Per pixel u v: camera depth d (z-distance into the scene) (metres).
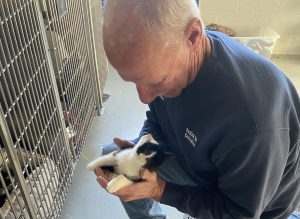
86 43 1.73
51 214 1.30
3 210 1.07
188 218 1.28
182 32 0.68
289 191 0.95
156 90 0.79
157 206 1.20
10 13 0.96
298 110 0.87
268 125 0.75
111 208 1.47
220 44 0.81
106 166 0.95
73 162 1.59
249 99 0.75
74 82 1.58
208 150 0.87
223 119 0.78
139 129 1.90
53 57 1.35
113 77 2.32
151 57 0.67
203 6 2.52
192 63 0.77
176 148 1.06
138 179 0.88
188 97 0.84
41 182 1.21
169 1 0.65
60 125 1.41
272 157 0.77
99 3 1.87
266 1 2.47
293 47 2.65
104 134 1.86
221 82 0.78
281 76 0.83
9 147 0.96
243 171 0.80
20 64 1.04
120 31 0.66
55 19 1.32
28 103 1.11
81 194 1.53
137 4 0.65
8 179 1.11
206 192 0.94
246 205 0.84
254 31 2.61
